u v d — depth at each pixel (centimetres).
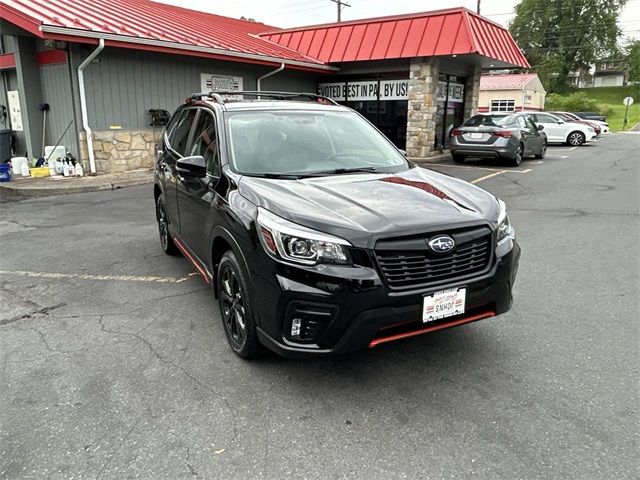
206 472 251
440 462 255
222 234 360
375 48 1641
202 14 2072
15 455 264
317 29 1808
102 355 369
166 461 259
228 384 330
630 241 662
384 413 298
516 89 4516
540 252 616
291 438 276
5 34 1152
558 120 2575
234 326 368
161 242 647
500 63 1786
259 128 434
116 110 1262
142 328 415
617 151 2133
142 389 324
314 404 308
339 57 1709
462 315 323
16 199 1012
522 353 366
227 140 412
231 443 272
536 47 7962
